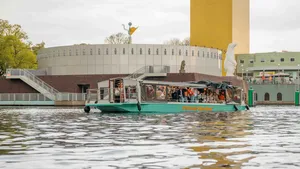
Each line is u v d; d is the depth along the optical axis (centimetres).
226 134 2436
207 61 11200
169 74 9525
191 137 2267
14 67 11544
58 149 1828
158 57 10488
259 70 15988
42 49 11281
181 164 1471
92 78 10206
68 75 10281
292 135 2405
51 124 3284
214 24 15100
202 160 1544
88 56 10525
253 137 2281
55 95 9050
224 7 15000
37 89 9738
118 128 2869
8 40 11450
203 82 5997
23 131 2666
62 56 10775
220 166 1435
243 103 6638
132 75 9450
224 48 14938
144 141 2092
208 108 5741
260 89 13988
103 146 1917
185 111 5475
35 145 1961
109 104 5188
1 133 2538
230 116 4534
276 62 16125
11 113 5212
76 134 2458
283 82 13975
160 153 1705
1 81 10012
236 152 1722
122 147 1880
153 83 5388
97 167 1436
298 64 15575
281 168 1402
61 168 1426
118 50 10412
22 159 1588
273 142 2059
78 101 8994
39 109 6681
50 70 10938
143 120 3738
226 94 6231
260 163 1488
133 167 1430
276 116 4669
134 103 5169
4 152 1750
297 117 4472
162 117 4216
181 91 5606
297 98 11469
